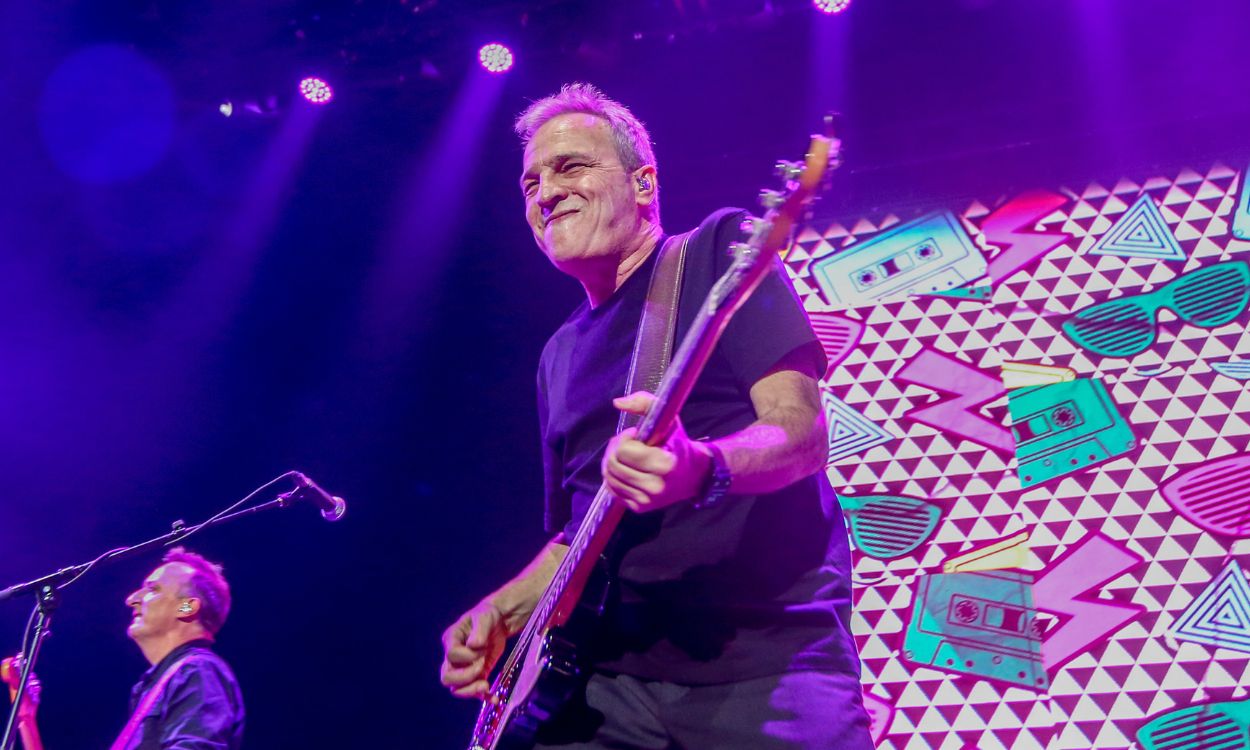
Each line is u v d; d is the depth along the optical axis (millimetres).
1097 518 3639
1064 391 3848
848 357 4152
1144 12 4180
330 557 5066
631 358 1851
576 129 1996
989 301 4078
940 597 3693
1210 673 3342
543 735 1748
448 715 4727
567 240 1929
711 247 1816
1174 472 3613
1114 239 4016
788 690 1583
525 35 4676
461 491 4980
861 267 4297
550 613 1802
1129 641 3451
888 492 3896
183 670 3393
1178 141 4078
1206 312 3789
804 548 1657
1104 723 3387
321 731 4840
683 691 1656
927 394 3998
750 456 1430
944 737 3514
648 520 1693
